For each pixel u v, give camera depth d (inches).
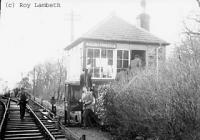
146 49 853.8
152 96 333.1
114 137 455.2
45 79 1888.5
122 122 422.9
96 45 815.1
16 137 453.7
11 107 1018.1
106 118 498.9
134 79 411.5
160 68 362.0
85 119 561.0
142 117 352.8
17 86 2063.2
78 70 860.0
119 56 836.6
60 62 1697.8
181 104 271.6
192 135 261.3
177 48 382.3
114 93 469.4
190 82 266.7
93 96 580.4
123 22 904.3
